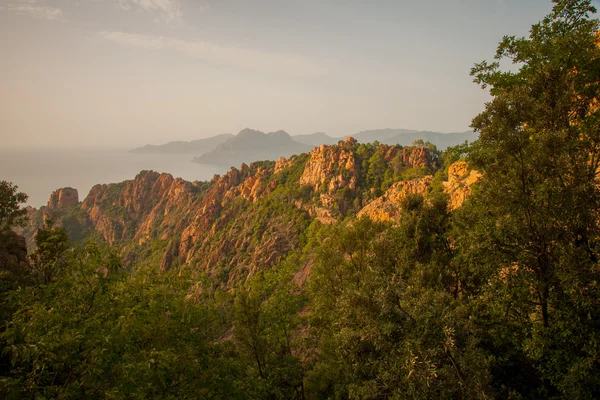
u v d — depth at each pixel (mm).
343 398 22703
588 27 14789
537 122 14188
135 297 14812
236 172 194875
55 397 10797
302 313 41656
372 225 28141
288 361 24531
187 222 189625
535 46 16188
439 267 21438
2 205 30578
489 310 16203
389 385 13273
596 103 15188
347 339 15336
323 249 26828
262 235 130750
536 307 15742
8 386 9516
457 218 19578
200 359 17594
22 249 32656
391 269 22797
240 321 22422
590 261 12719
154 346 14953
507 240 14492
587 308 12539
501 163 14836
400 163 129000
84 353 11023
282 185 154500
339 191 124625
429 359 11531
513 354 17141
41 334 10617
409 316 13062
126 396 11555
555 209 13148
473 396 11367
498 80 18156
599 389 12859
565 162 13109
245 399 19578
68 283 13984
